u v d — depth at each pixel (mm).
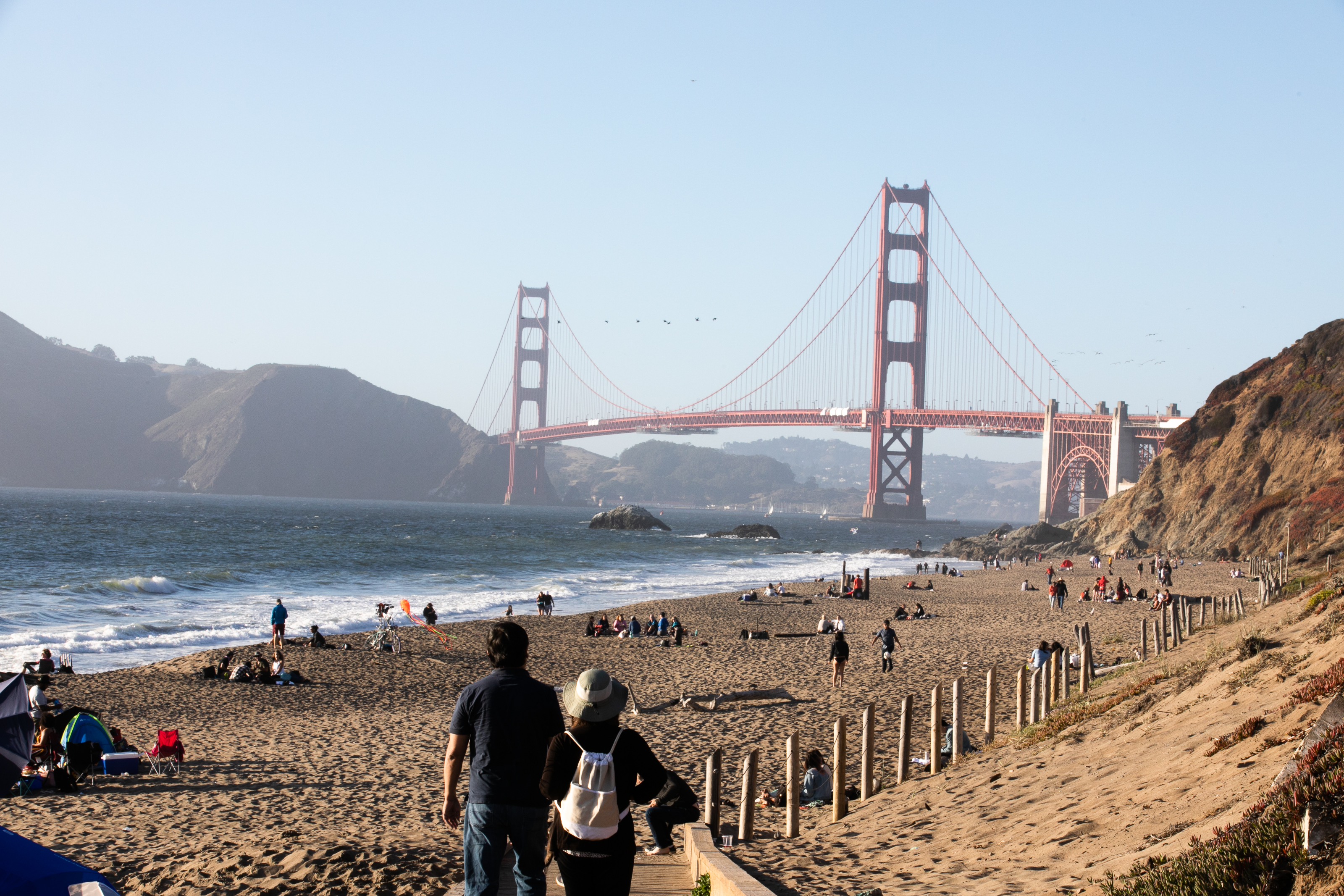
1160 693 11297
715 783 9375
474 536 101625
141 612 36875
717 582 59531
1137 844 6125
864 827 9383
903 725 11805
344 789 13172
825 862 7859
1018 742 12031
